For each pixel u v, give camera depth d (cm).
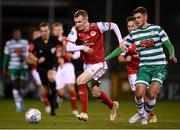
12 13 6081
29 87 5594
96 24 2619
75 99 3525
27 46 4169
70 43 2572
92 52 2564
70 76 3547
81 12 2591
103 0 5900
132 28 2892
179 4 5888
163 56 2541
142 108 2611
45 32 3384
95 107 4422
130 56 2970
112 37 5797
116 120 2980
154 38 2530
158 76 2520
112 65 5781
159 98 5556
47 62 3384
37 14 6134
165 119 3175
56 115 3438
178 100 5581
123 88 5616
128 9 5878
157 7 5831
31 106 4503
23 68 4109
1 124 2636
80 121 2867
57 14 6059
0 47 5994
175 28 5900
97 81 2659
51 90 3372
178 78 5691
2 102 5050
